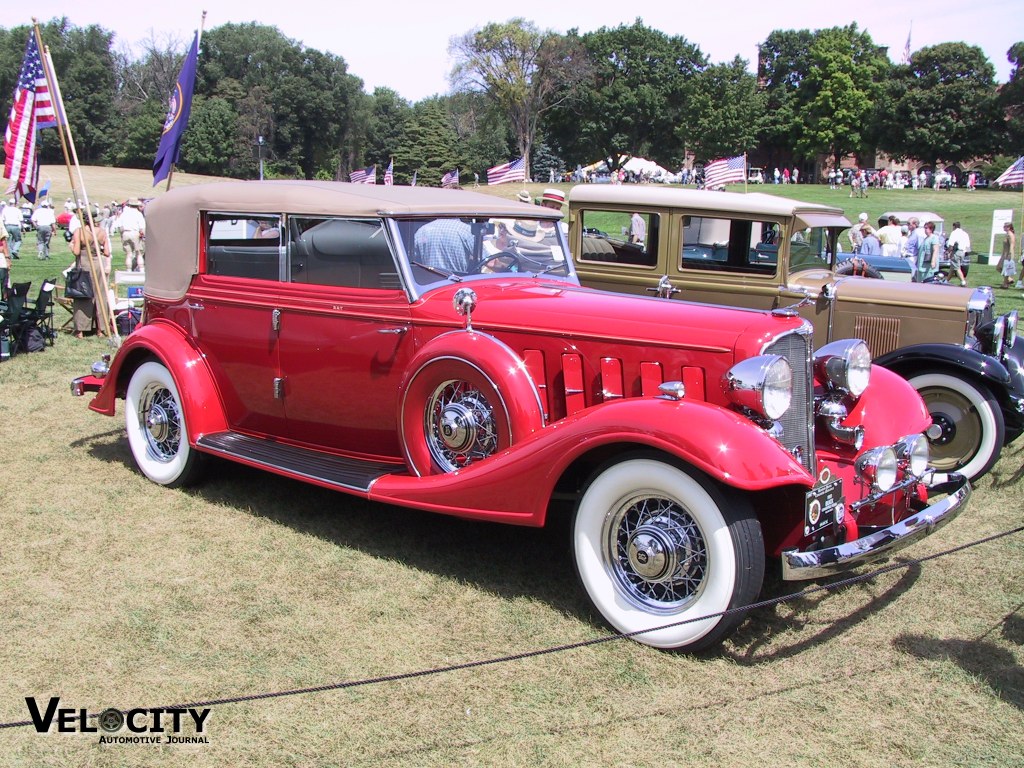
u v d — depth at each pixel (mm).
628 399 3375
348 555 4219
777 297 6434
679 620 3229
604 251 7070
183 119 7711
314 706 2971
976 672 3238
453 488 3666
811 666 3268
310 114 83125
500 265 4684
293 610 3654
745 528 3080
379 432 4371
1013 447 6250
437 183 79750
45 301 9547
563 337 3859
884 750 2758
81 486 5172
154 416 5203
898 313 6090
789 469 3082
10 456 5746
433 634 3463
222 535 4457
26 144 7863
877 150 75125
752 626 3588
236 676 3148
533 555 4242
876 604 3818
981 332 5871
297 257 4523
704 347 3543
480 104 84312
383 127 89375
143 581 3912
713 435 3055
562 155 86375
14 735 2811
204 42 86750
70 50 78500
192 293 4984
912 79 69062
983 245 27094
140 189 55188
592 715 2928
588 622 3557
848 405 4188
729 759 2705
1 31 77500
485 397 3801
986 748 2770
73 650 3314
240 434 4980
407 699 3010
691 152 84625
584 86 81125
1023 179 20641
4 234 11898
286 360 4559
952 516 3639
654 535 3264
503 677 3148
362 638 3428
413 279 4145
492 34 78000
